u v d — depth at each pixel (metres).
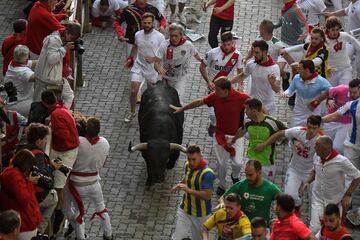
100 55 40.34
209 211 27.89
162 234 30.31
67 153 28.44
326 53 34.38
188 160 27.58
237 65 34.38
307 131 29.27
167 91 33.25
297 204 29.95
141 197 31.98
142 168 33.50
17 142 30.39
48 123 28.95
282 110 36.88
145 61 35.41
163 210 31.39
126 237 30.09
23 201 25.70
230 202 25.55
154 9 37.53
